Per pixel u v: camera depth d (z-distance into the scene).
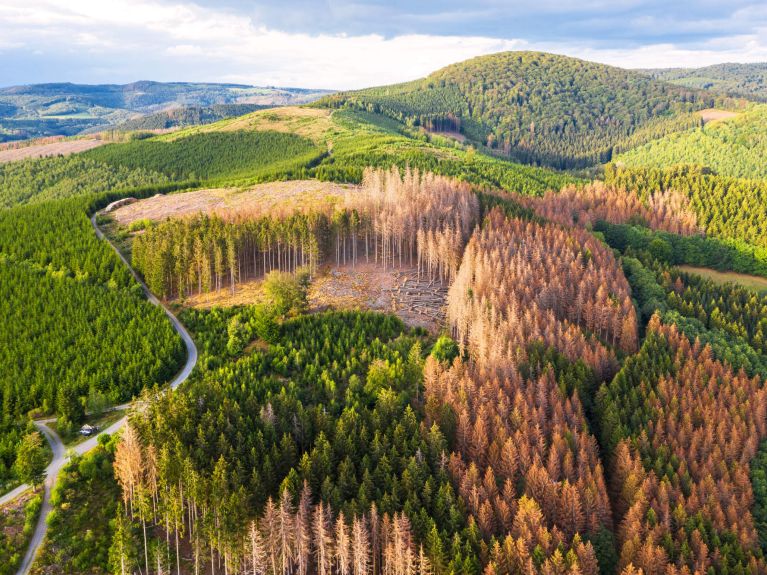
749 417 103.56
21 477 81.06
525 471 86.88
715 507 84.62
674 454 93.75
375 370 106.19
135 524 77.62
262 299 145.38
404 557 71.88
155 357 115.75
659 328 132.00
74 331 123.06
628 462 91.00
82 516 77.75
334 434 91.12
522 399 99.19
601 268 150.00
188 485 74.81
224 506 72.12
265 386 103.31
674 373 116.94
